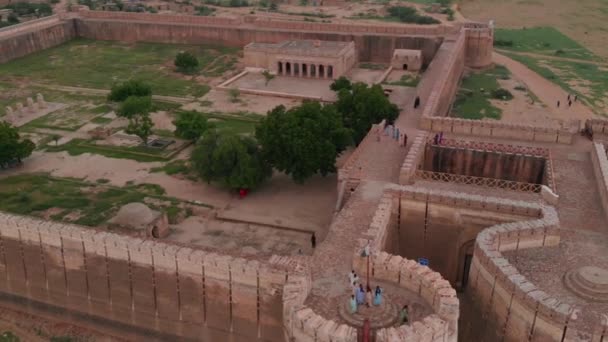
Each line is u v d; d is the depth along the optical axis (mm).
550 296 30297
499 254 33906
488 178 52688
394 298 31141
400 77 101188
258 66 105000
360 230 39781
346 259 36156
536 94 92500
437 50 104875
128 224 49688
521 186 49375
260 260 35219
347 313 29906
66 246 39531
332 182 62469
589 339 28516
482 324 34594
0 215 41438
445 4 175625
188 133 70750
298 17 157375
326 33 112875
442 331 26953
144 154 69500
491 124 55875
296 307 28516
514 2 175625
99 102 89000
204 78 101500
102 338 40969
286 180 63000
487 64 108000
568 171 48594
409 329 26516
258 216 55406
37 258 40969
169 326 38625
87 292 40312
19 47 114875
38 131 77500
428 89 76312
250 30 117938
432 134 56781
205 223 54469
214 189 60969
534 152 51812
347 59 104188
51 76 103000
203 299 36781
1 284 43250
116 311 39938
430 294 30250
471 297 36156
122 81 99438
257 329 35969
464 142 54031
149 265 37438
